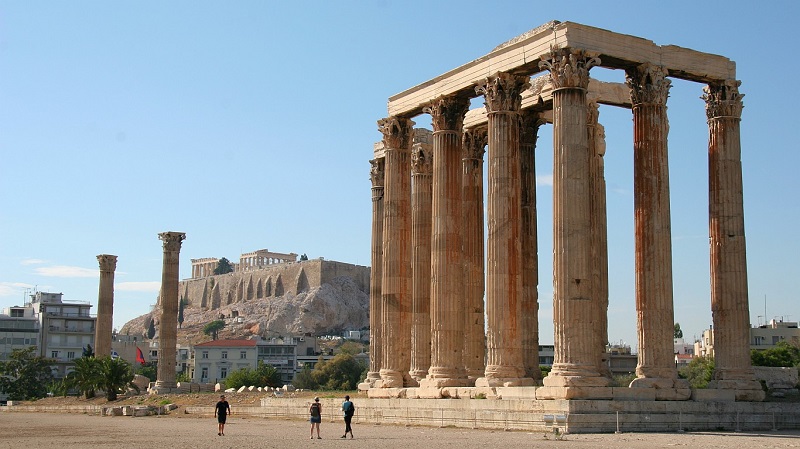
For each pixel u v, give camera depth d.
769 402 48.19
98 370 109.31
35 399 137.25
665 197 48.06
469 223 60.31
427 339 58.31
